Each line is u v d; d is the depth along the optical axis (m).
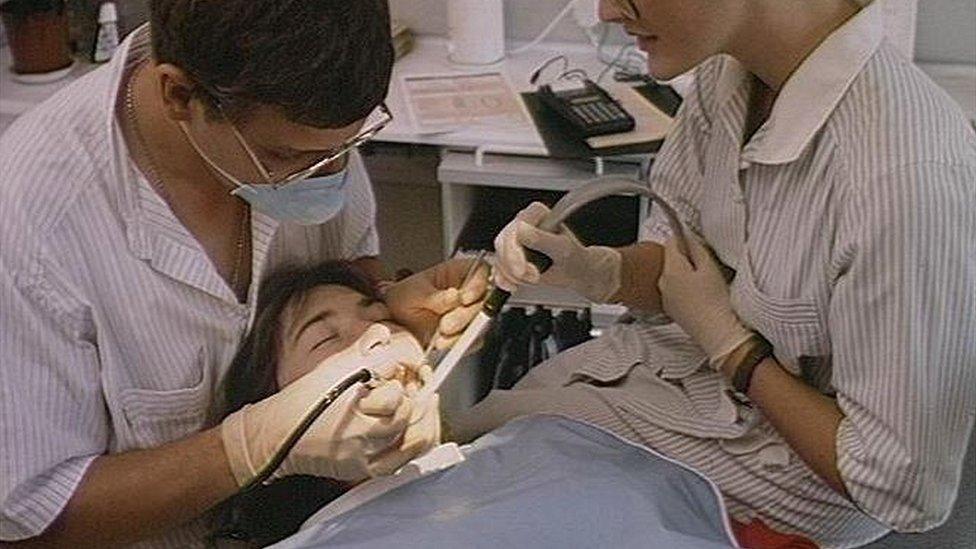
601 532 1.12
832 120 1.19
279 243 1.38
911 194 1.10
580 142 1.97
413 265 2.65
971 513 1.55
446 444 1.32
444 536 1.12
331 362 1.23
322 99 1.02
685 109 1.47
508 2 2.40
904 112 1.14
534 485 1.20
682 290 1.38
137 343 1.24
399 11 2.46
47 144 1.18
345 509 1.22
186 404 1.29
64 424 1.20
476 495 1.21
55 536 1.21
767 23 1.20
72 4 2.35
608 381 1.52
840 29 1.19
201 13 1.00
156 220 1.22
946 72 2.26
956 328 1.13
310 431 1.17
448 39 2.41
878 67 1.18
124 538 1.23
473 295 1.38
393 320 1.37
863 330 1.16
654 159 1.75
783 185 1.25
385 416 1.17
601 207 2.16
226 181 1.19
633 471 1.25
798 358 1.28
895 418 1.15
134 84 1.21
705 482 1.26
